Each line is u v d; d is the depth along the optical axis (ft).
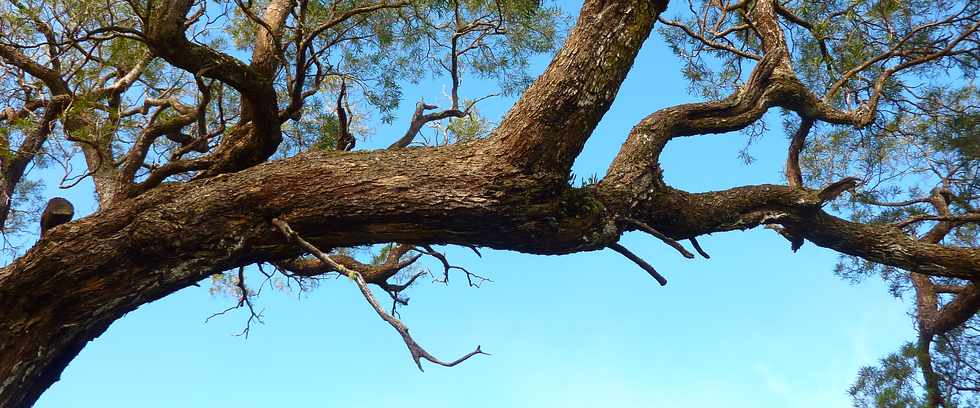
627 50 12.41
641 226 13.44
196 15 17.40
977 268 17.24
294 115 16.14
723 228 15.96
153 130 17.49
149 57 18.99
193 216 11.98
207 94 16.14
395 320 9.64
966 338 22.34
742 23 22.79
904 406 21.13
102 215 12.29
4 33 17.20
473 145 12.70
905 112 22.68
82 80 17.07
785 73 19.01
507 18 19.70
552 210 12.62
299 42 14.24
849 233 17.66
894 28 21.34
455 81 19.27
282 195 12.21
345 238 12.59
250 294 22.09
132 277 12.00
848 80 21.76
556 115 12.10
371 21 19.57
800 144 20.42
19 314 11.71
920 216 19.89
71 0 16.84
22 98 18.88
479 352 9.07
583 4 12.78
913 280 24.20
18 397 12.07
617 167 14.66
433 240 12.76
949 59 21.66
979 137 22.09
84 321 12.08
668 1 12.98
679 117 16.19
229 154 15.17
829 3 21.74
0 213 19.85
